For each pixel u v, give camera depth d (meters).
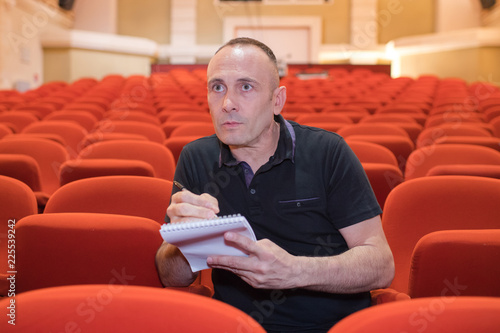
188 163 1.62
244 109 1.41
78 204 1.86
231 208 1.54
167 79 12.02
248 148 1.52
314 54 17.22
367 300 1.52
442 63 15.16
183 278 1.51
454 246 1.37
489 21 15.73
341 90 9.57
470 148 2.78
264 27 17.41
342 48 17.19
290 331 1.47
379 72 14.20
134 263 1.51
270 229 1.52
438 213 1.85
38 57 14.30
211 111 1.45
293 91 9.23
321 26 17.22
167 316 0.84
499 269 1.36
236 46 1.44
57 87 10.74
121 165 2.31
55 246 1.47
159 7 17.56
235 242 1.18
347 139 3.11
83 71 15.05
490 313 0.82
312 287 1.33
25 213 1.83
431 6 16.98
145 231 1.50
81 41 14.81
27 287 1.50
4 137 3.47
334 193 1.50
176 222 1.29
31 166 2.40
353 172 1.50
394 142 3.30
